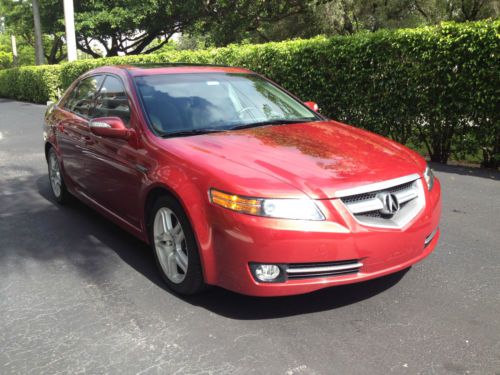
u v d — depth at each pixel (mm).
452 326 3066
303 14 26109
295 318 3201
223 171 3191
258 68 10266
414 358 2750
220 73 4891
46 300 3547
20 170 8039
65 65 20203
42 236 4855
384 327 3068
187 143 3688
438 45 7113
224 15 26906
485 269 3881
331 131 4137
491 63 6621
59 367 2756
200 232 3166
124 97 4363
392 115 8008
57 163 5801
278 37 28609
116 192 4297
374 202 3127
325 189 3035
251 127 4160
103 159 4418
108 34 33719
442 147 7703
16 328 3176
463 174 6949
